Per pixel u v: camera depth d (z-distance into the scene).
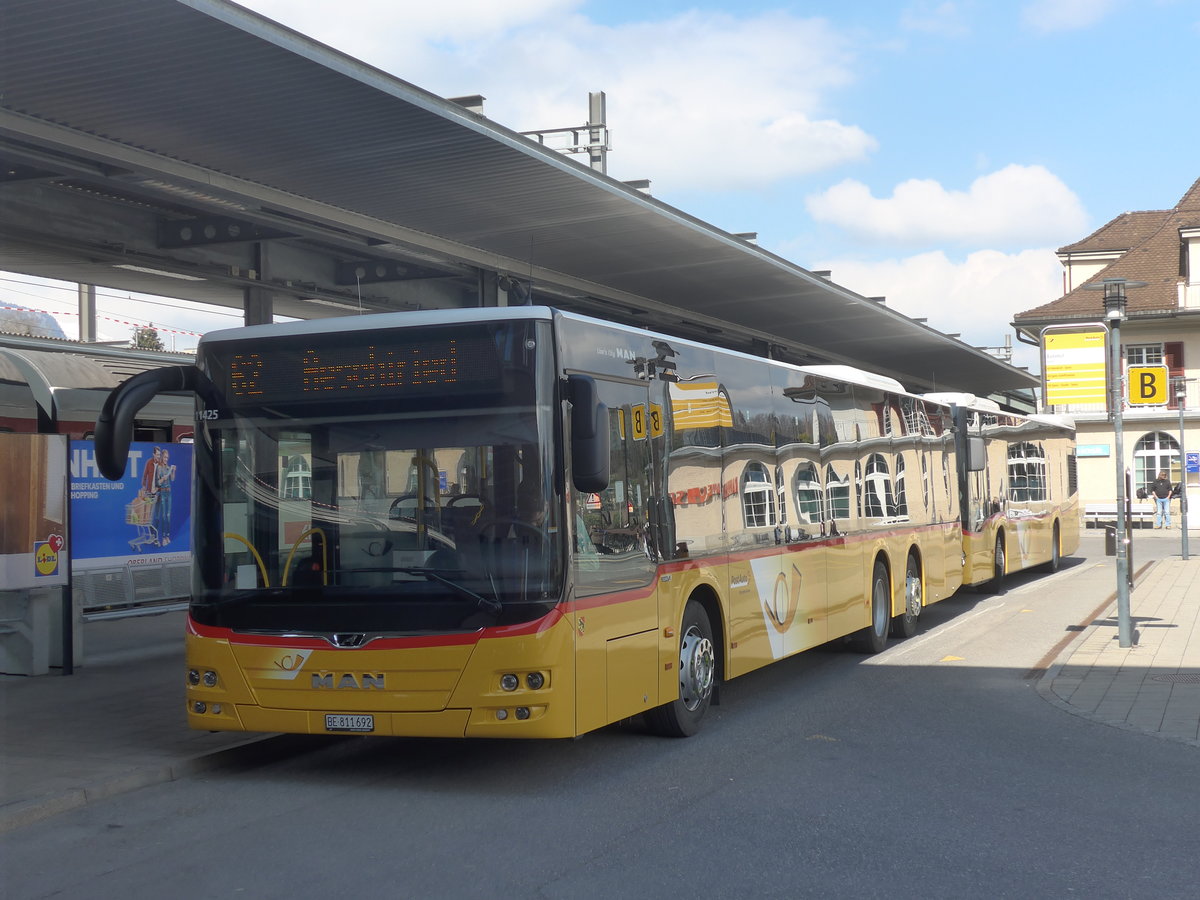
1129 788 7.70
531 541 7.57
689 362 9.76
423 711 7.52
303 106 11.09
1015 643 15.01
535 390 7.67
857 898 5.56
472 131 12.03
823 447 12.81
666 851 6.32
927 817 6.99
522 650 7.45
